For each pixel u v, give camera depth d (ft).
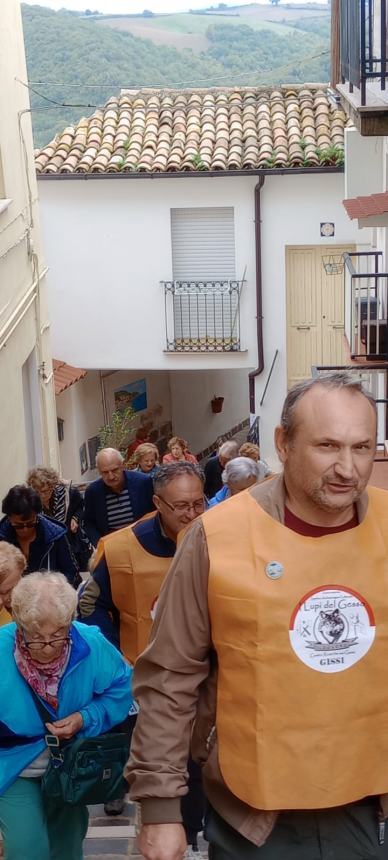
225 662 8.11
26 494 21.31
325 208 61.11
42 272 47.21
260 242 61.52
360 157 54.85
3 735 12.53
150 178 60.80
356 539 8.07
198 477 15.92
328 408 7.57
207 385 77.15
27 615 11.92
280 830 8.32
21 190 42.83
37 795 12.71
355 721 8.06
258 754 8.02
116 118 66.28
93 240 62.44
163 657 8.23
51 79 83.92
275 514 8.09
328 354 63.31
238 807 8.30
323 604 7.97
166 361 63.82
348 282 53.98
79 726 12.50
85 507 25.76
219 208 61.57
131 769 8.21
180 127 64.44
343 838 8.34
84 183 61.62
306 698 7.98
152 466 33.91
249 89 67.92
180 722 8.16
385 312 47.06
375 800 8.37
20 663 12.48
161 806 8.07
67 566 22.02
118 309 63.21
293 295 62.90
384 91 31.17
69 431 63.36
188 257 62.54
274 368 63.41
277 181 60.90
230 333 63.10
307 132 62.39
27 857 12.52
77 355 63.93
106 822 17.80
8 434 37.19
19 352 40.65
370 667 8.06
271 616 7.92
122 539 16.57
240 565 8.00
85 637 12.77
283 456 7.99
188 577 8.18
